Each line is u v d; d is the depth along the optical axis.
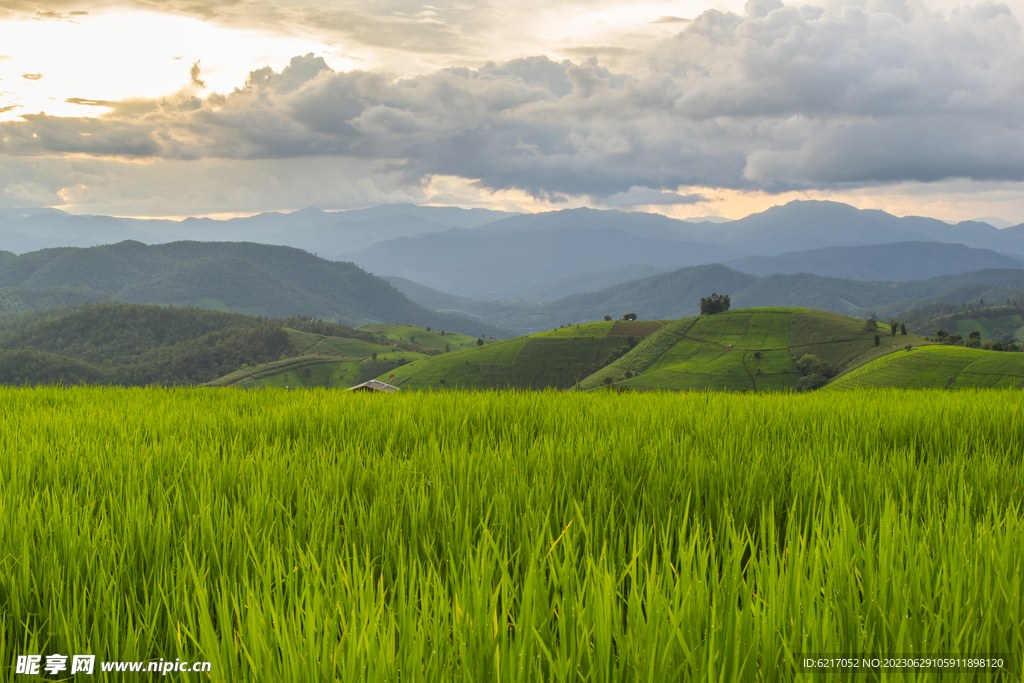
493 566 3.26
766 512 4.63
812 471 5.53
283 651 2.34
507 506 4.65
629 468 6.09
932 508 4.33
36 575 3.63
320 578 3.06
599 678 2.31
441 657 2.41
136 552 4.00
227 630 2.57
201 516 4.29
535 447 6.87
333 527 4.47
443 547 4.00
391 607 2.76
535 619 2.77
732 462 6.00
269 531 4.18
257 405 12.25
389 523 4.51
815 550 3.08
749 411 10.11
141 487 5.52
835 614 2.62
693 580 2.76
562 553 3.75
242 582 3.30
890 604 2.77
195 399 13.66
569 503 4.64
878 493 4.92
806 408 10.62
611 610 2.57
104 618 3.13
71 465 6.20
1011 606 2.58
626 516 4.64
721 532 4.16
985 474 5.70
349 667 2.26
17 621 3.25
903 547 3.30
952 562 3.03
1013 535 3.30
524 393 13.34
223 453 6.82
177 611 3.15
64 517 4.29
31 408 11.39
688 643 2.45
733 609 2.41
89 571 3.62
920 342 180.00
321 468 5.98
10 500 4.70
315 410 10.17
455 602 2.65
